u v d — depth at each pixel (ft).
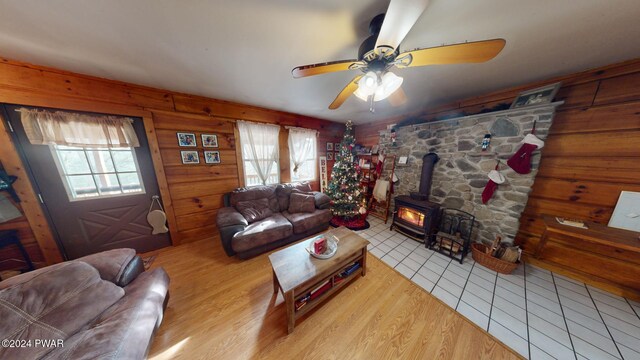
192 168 8.54
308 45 4.58
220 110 8.84
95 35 4.17
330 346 4.43
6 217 5.65
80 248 6.96
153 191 7.89
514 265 6.57
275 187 10.16
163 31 4.05
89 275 3.89
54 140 5.95
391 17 2.66
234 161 9.61
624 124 5.47
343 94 5.34
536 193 7.11
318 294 5.39
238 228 7.31
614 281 5.91
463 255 7.43
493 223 7.72
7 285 3.32
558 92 6.41
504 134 7.18
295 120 11.39
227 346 4.42
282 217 9.07
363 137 14.03
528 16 3.58
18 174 5.81
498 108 7.63
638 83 5.22
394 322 5.02
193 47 4.66
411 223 9.25
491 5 3.31
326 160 13.37
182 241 8.75
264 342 4.51
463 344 4.47
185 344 4.45
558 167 6.60
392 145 11.16
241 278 6.61
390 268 7.15
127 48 4.69
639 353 4.22
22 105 5.61
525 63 5.47
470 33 4.11
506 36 4.20
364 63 3.84
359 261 6.66
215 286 6.24
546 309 5.36
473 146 8.05
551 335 4.64
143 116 7.18
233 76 6.27
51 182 6.29
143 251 8.01
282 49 4.74
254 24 3.84
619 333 4.66
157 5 3.32
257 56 5.06
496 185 7.48
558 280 6.47
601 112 5.78
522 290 6.05
